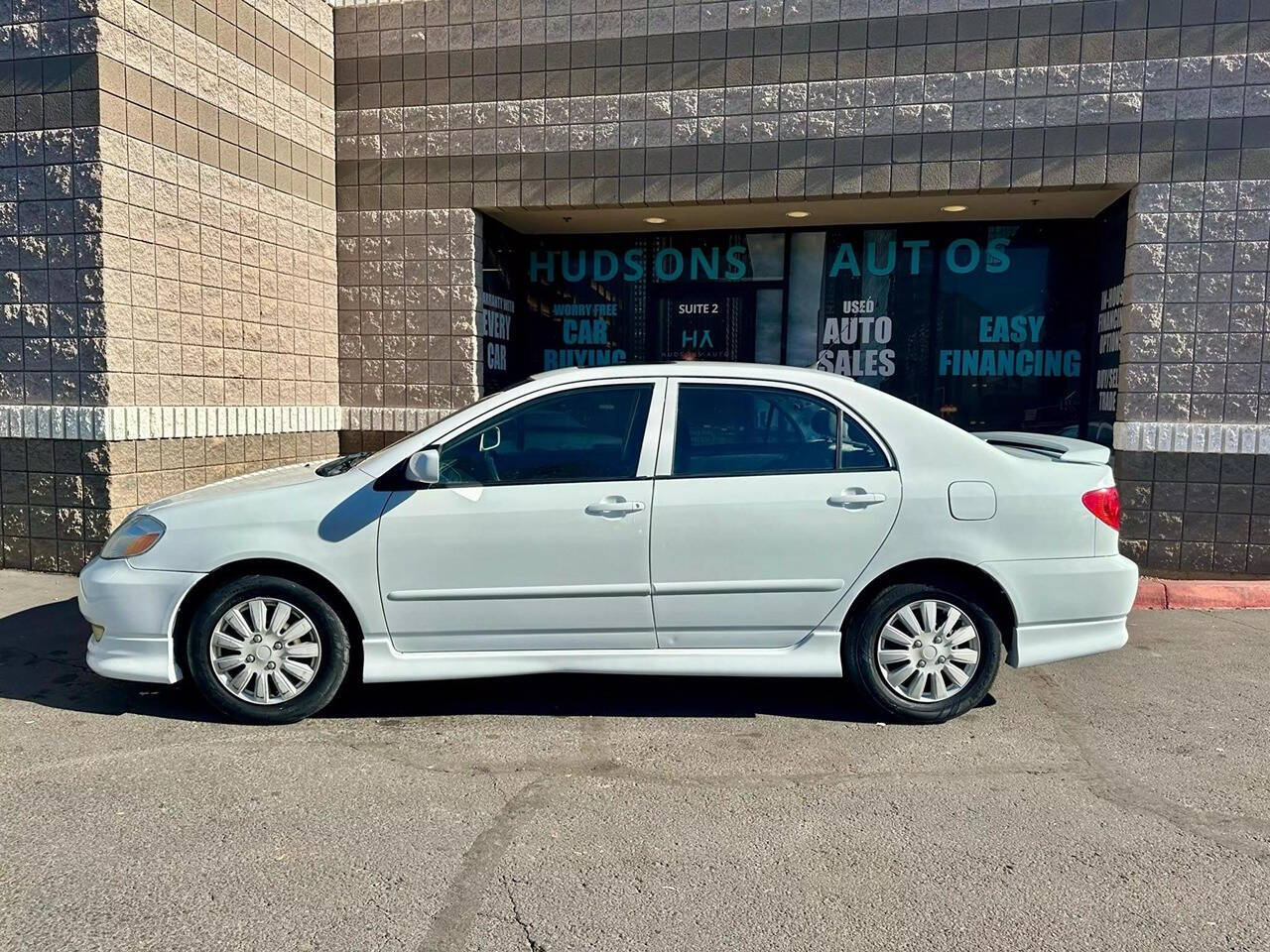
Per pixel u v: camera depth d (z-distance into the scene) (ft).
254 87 27.02
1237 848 11.10
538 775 13.10
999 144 25.39
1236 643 19.76
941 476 14.60
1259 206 24.03
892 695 14.84
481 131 28.81
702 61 26.99
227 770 13.23
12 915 9.56
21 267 23.17
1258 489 24.39
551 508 14.39
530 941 9.19
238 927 9.39
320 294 30.04
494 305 31.24
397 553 14.34
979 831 11.50
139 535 14.66
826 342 31.40
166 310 24.39
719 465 14.71
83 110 22.29
